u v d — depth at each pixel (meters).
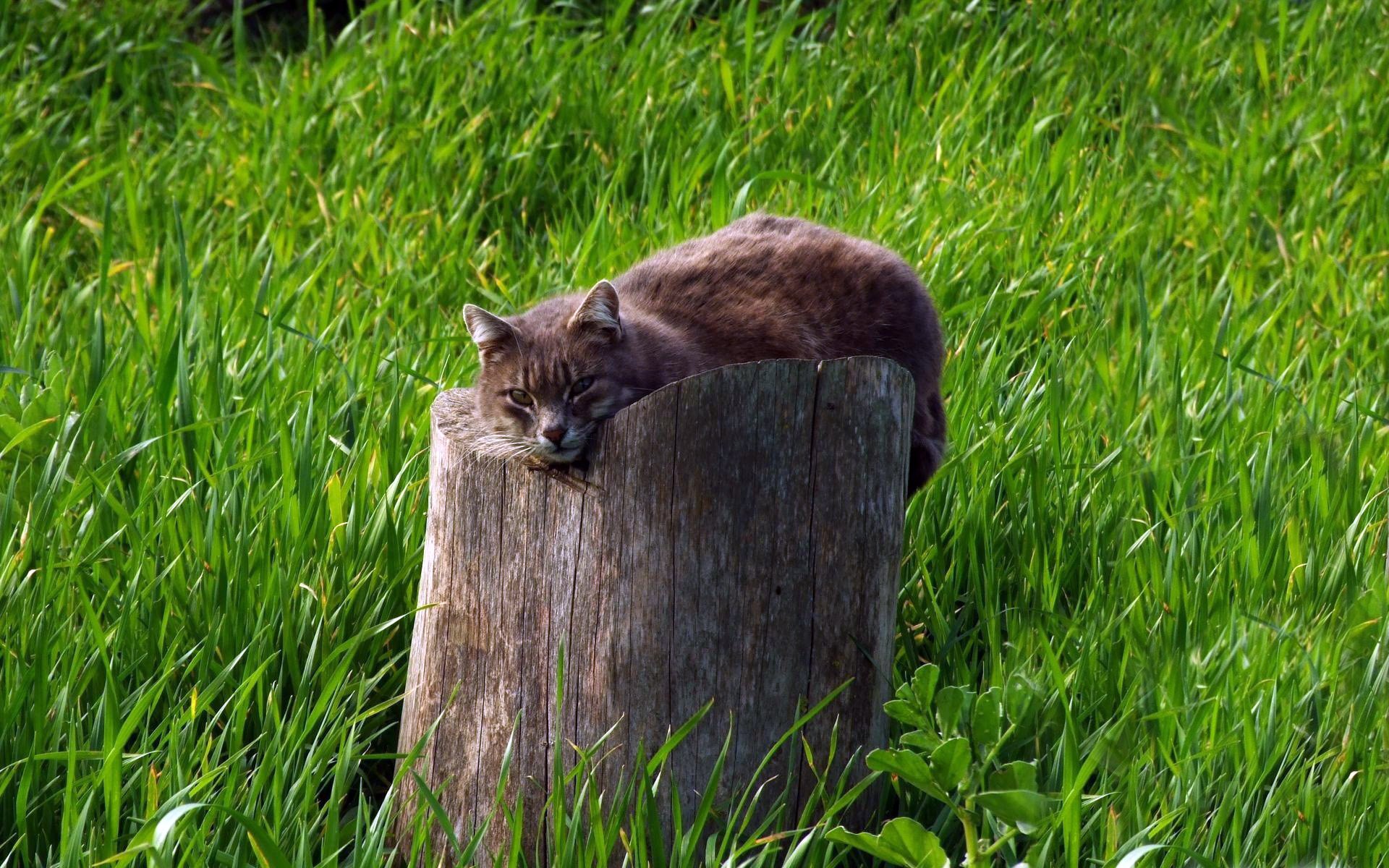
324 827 5.93
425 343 9.59
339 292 10.50
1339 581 7.24
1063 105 13.87
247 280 10.28
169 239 11.41
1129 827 5.83
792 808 5.93
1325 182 12.42
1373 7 15.44
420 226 11.80
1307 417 8.47
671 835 5.84
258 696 6.46
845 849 5.71
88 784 5.81
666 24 14.81
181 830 5.41
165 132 14.31
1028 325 10.11
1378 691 6.45
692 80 13.87
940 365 8.35
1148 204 12.30
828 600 5.80
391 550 7.23
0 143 13.16
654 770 5.53
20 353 9.16
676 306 7.52
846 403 5.60
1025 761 6.24
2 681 6.27
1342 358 9.96
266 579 6.98
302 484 7.25
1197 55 14.70
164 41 15.02
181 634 6.51
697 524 5.57
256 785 5.61
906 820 5.21
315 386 8.51
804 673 5.84
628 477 5.54
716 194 11.17
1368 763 6.11
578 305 7.38
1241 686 6.49
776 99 13.30
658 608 5.64
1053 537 7.81
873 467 5.74
